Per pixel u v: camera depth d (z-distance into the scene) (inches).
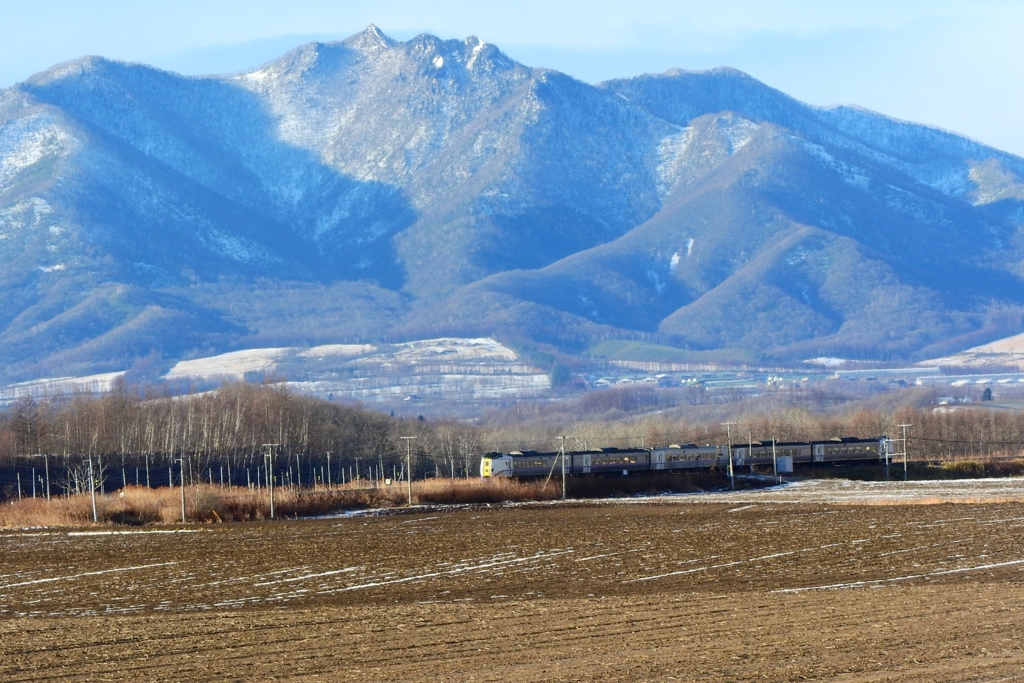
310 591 3373.5
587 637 2404.0
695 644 2294.5
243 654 2310.5
